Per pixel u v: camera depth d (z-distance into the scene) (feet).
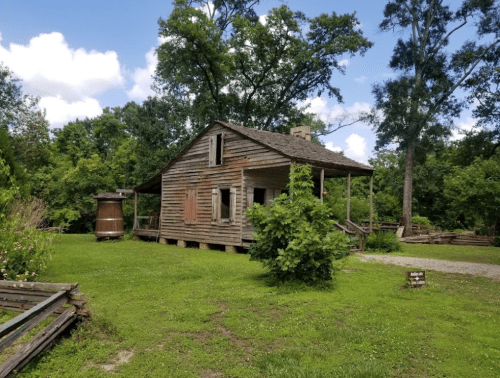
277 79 106.52
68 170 110.93
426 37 92.99
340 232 26.16
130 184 116.88
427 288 25.14
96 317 17.15
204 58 95.09
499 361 13.85
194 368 13.64
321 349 15.12
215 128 55.21
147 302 21.98
